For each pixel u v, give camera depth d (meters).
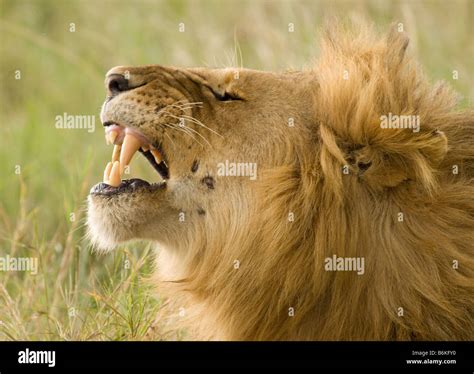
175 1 20.53
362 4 17.64
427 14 17.27
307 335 8.10
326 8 17.23
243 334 8.28
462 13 17.20
